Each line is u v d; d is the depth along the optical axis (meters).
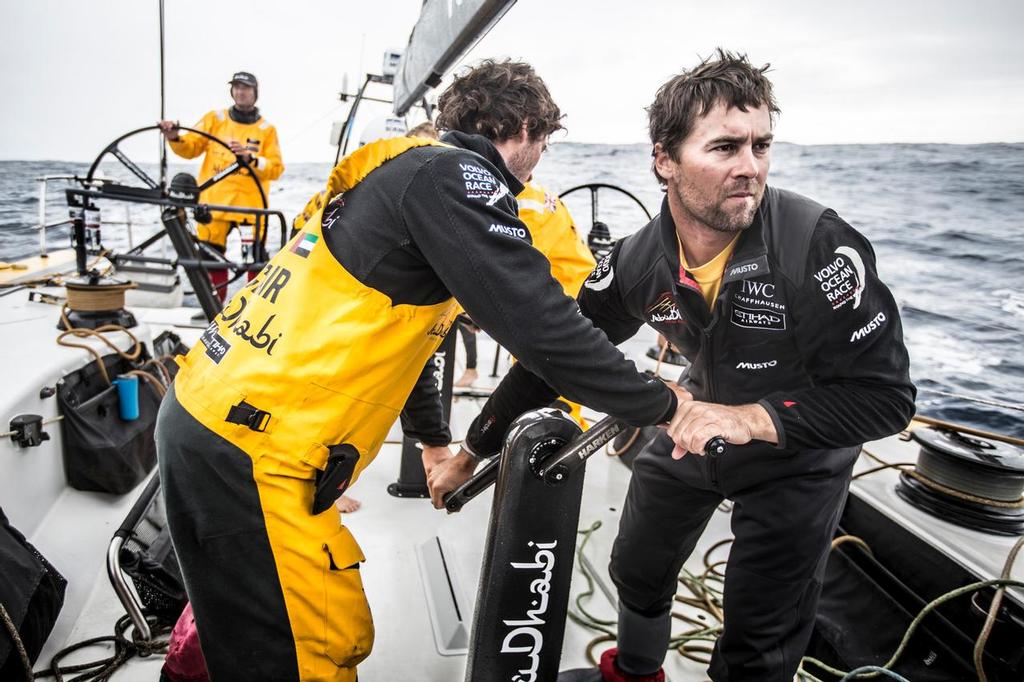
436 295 0.92
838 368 1.02
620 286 1.29
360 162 0.89
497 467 1.07
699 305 1.13
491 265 0.80
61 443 1.86
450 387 2.36
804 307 1.03
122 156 2.75
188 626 1.21
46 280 3.21
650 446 1.36
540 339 0.81
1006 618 1.32
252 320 0.93
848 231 1.02
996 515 1.57
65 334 2.04
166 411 0.98
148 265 4.19
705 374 1.23
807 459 1.15
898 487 1.82
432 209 0.82
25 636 1.27
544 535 0.97
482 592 1.00
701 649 1.65
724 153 0.95
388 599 1.72
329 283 0.88
